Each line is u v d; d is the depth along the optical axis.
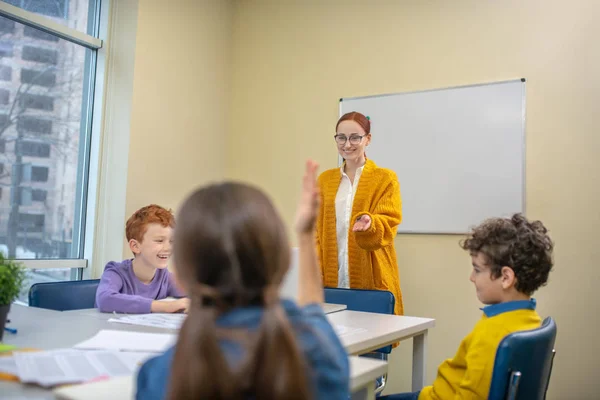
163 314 1.63
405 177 3.15
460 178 2.99
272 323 0.59
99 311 1.72
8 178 2.79
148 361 0.72
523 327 1.32
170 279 2.06
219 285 0.62
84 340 1.21
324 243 2.66
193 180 3.52
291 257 0.68
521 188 2.84
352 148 2.60
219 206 0.64
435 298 3.02
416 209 3.10
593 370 2.63
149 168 3.21
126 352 1.08
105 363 0.98
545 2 2.85
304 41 3.56
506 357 1.17
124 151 3.10
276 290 0.65
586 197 2.69
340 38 3.43
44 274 2.94
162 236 1.91
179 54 3.41
